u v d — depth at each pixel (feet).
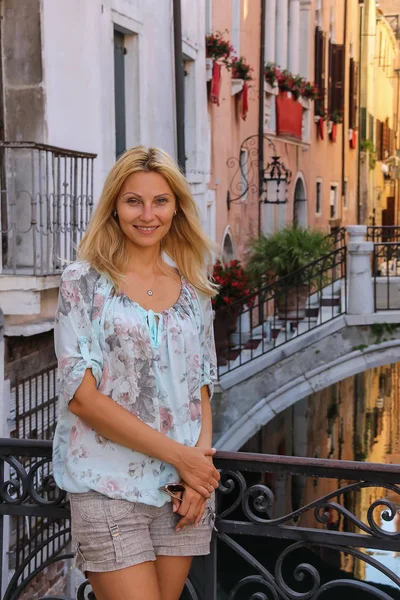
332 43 71.15
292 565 38.63
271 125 52.65
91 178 23.56
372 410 56.85
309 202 64.54
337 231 40.86
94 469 7.55
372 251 35.40
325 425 53.78
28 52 22.00
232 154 45.16
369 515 8.52
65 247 21.31
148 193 7.75
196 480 7.63
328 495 8.65
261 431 48.47
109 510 7.50
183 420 7.82
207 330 8.41
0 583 9.68
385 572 8.45
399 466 8.41
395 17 128.98
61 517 9.33
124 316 7.57
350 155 82.38
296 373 34.35
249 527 8.91
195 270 8.30
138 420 7.48
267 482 43.34
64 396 7.44
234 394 33.81
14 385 20.39
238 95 46.03
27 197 22.11
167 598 8.04
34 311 19.84
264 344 36.78
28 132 22.25
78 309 7.52
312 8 62.23
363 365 34.55
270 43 52.47
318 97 63.36
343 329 34.45
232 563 38.96
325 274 43.37
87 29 25.11
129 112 30.19
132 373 7.54
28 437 21.07
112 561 7.45
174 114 34.60
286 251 36.17
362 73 89.86
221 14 42.91
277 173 51.13
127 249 7.97
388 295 35.22
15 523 20.43
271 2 52.39
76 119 24.27
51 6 22.45
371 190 95.30
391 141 121.19
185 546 7.97
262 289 34.99
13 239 20.34
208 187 40.27
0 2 21.99
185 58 37.32
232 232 45.19
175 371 7.75
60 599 9.84
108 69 26.96
